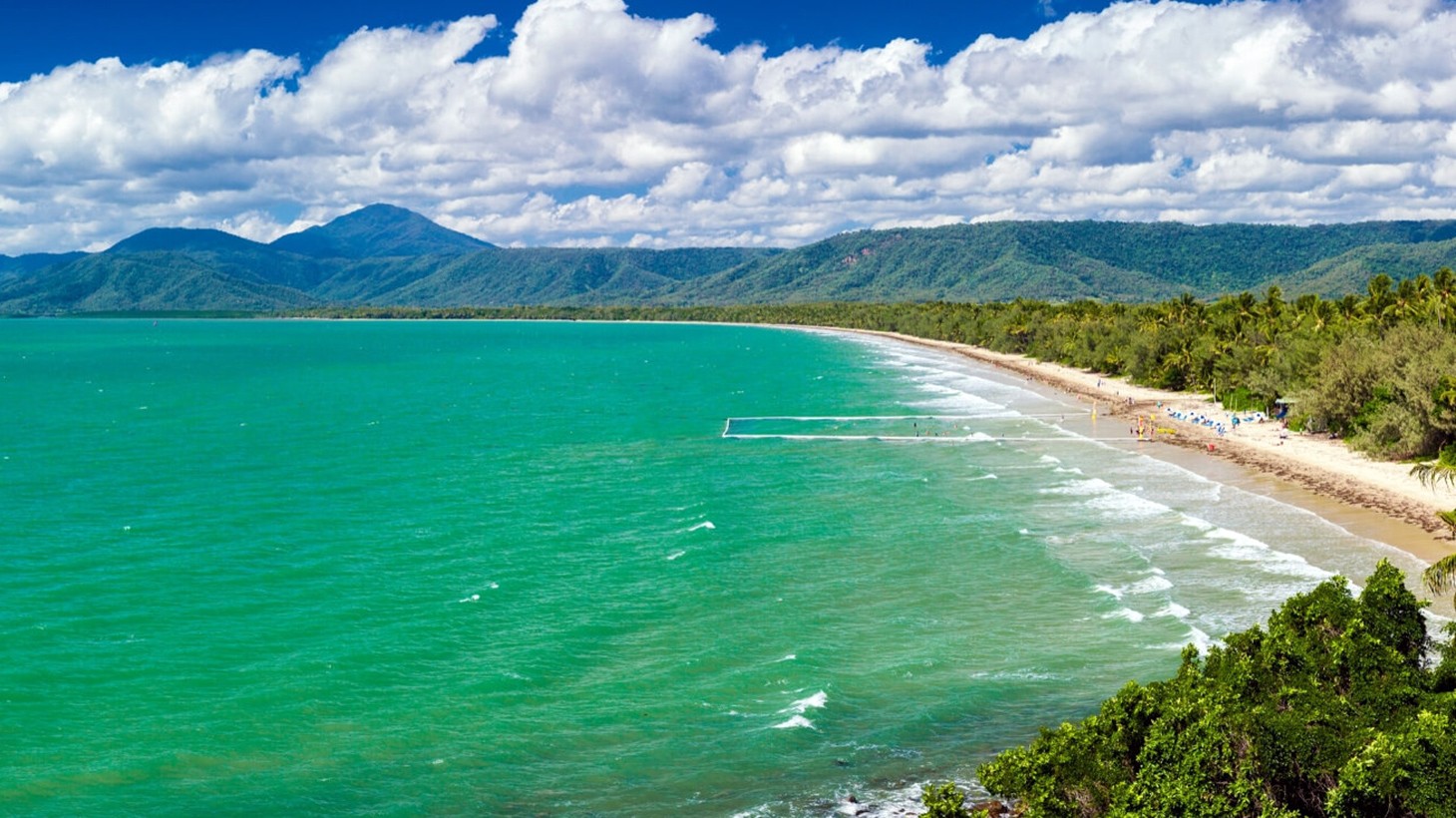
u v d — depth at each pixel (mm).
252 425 127938
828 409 137500
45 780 36688
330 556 64250
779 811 34625
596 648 48938
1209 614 50938
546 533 69938
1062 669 45219
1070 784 30562
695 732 40312
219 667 46656
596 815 34594
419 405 151500
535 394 166625
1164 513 72125
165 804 35312
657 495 82375
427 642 49594
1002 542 65312
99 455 103688
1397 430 89812
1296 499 75125
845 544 65812
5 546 66438
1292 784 29438
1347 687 33719
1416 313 117875
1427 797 26594
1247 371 129000
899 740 39344
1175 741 29078
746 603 54844
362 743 39594
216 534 69875
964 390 158500
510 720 41469
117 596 56531
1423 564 57625
